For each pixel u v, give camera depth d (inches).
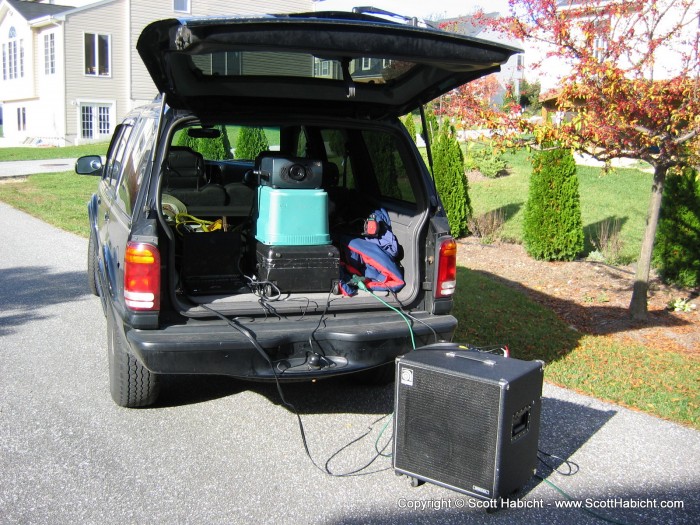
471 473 127.4
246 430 161.8
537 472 145.8
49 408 169.2
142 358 138.4
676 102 231.9
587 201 500.4
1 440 152.0
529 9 224.2
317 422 167.3
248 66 142.3
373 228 174.1
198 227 184.4
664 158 237.9
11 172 770.2
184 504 129.4
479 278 309.7
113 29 1151.6
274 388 188.5
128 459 145.8
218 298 155.7
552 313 261.6
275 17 124.0
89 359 202.2
